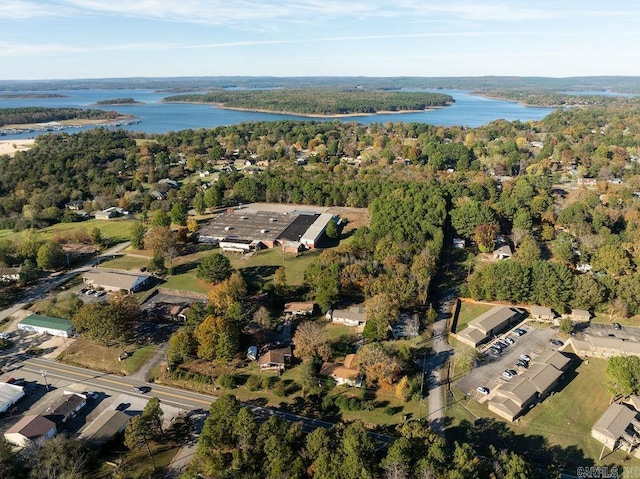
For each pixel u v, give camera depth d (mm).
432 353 119188
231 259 174125
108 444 88750
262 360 112562
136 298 141875
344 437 80062
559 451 88875
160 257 162250
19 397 101875
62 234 194750
